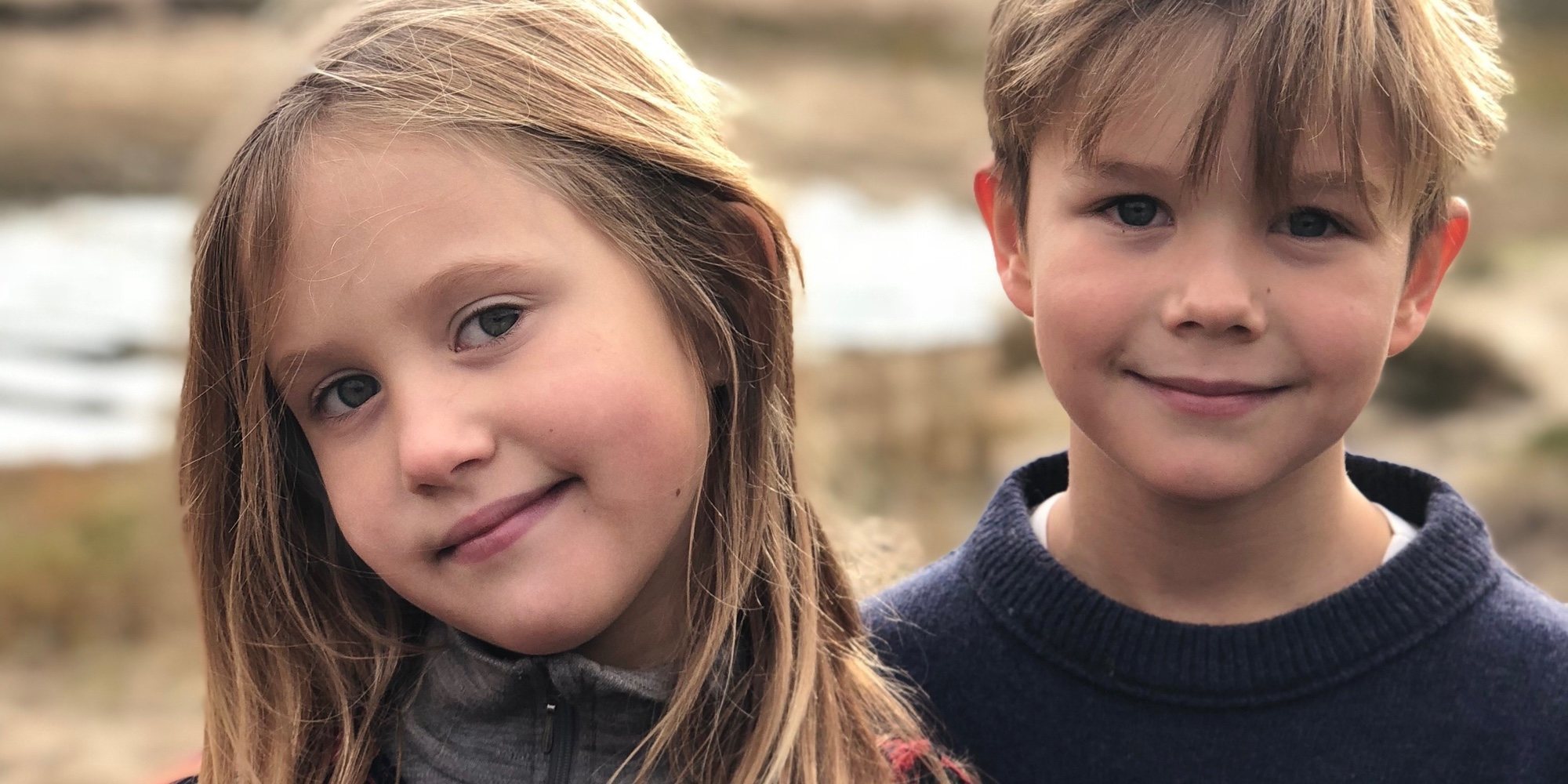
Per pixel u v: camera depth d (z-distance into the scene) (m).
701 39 19.47
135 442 6.43
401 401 1.37
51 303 8.16
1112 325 1.57
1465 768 1.67
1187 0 1.51
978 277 9.41
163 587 5.62
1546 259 11.31
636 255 1.47
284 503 1.56
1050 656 1.80
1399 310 1.65
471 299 1.38
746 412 1.61
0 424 6.47
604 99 1.50
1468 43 1.64
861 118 16.56
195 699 4.98
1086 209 1.59
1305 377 1.54
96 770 4.40
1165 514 1.75
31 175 12.04
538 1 1.54
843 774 1.57
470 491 1.37
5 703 4.86
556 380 1.38
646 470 1.42
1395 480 1.92
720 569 1.57
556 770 1.48
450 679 1.51
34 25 17.39
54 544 5.64
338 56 1.44
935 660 1.88
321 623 1.60
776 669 1.57
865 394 6.53
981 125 16.91
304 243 1.37
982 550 1.88
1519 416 7.45
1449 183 1.62
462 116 1.40
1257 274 1.51
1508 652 1.70
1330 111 1.46
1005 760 1.82
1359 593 1.71
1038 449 6.52
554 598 1.39
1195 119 1.48
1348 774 1.69
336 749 1.56
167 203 11.47
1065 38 1.59
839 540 2.46
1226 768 1.72
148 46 16.77
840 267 9.57
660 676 1.51
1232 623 1.76
